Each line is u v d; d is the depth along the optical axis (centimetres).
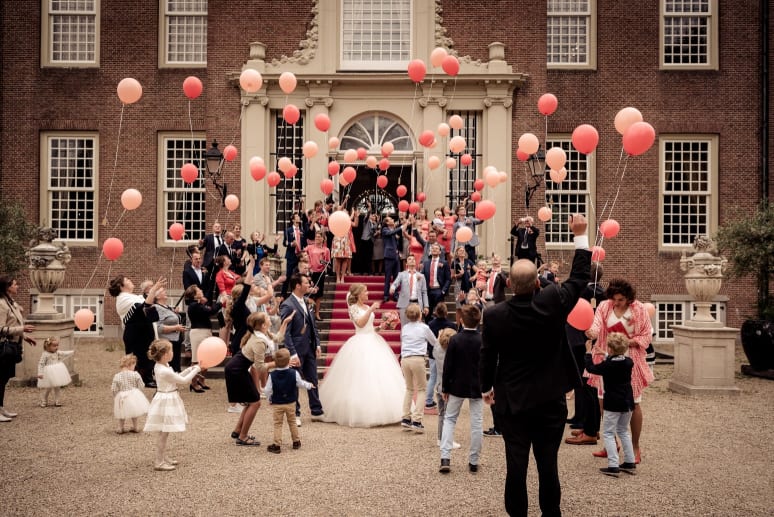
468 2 1986
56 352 1060
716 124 2086
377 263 1869
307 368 967
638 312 762
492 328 498
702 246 1242
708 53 2106
